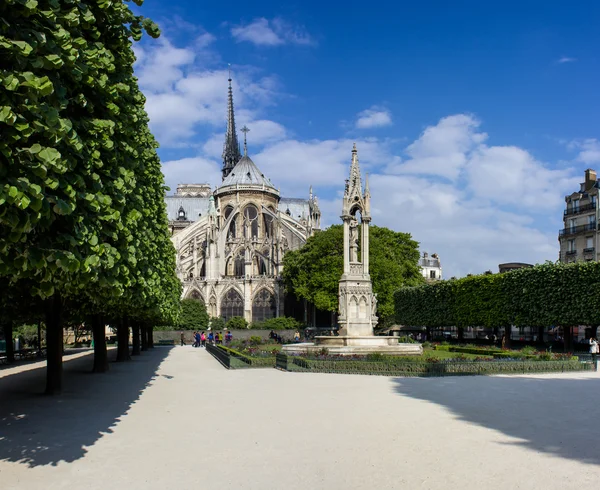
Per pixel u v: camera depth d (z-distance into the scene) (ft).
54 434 52.60
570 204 308.60
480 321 216.13
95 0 51.96
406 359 115.85
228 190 463.01
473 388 85.76
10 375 116.16
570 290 175.11
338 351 133.49
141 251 82.89
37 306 87.86
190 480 37.81
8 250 38.81
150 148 109.60
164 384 94.89
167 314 160.97
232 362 127.44
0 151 33.24
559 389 84.53
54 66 37.40
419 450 45.62
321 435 51.31
